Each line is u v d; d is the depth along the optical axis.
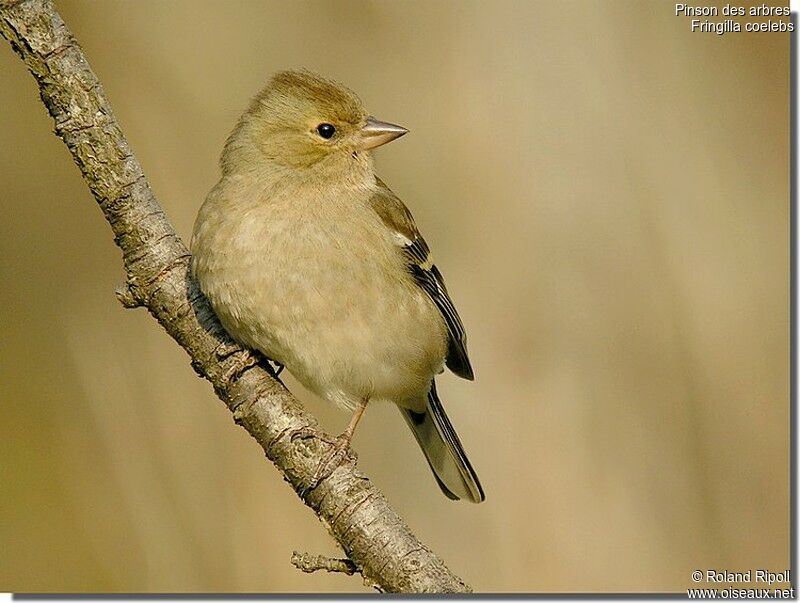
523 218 12.18
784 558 11.91
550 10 12.47
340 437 8.01
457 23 12.56
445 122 12.41
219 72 13.31
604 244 12.20
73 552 12.05
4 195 13.68
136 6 13.43
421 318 9.38
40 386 12.92
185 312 8.44
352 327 8.90
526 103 12.33
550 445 11.88
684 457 12.06
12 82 13.86
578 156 12.27
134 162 8.36
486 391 11.98
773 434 12.13
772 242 12.64
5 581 11.95
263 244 8.73
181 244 8.64
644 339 12.16
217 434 12.36
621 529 11.76
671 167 12.52
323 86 9.38
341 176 9.33
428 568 7.48
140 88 13.24
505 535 11.80
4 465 12.45
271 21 13.39
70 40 8.12
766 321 12.40
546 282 12.12
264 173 9.16
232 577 11.82
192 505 12.06
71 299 13.44
